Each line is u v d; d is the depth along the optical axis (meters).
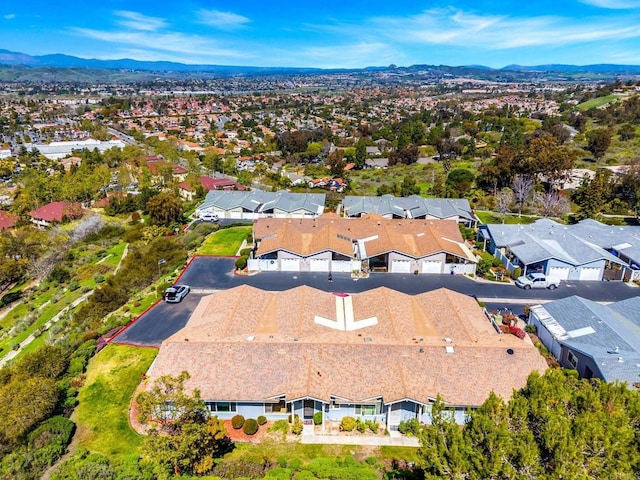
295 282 56.75
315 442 31.70
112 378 38.28
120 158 142.62
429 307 44.41
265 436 32.25
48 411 32.66
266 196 92.50
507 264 60.75
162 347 36.38
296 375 33.69
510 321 45.91
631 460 18.56
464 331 38.84
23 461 28.19
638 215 82.94
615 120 164.25
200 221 84.31
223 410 33.41
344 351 35.56
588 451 18.56
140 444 31.28
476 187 105.88
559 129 147.00
